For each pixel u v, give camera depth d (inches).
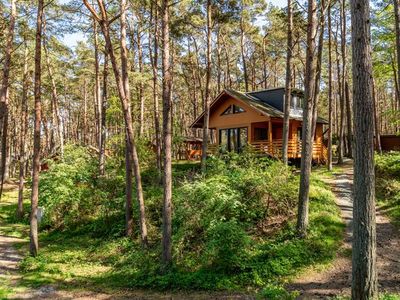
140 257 424.5
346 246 398.6
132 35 872.3
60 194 632.4
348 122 1071.6
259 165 548.7
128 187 522.0
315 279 335.0
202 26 966.4
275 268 355.3
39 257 457.4
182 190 486.3
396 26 563.5
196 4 858.1
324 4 565.6
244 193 494.3
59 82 1106.1
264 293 307.6
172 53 1049.5
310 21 424.8
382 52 868.6
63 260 453.7
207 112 716.7
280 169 517.7
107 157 856.3
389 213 493.4
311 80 422.3
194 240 439.2
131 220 521.0
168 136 389.1
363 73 238.1
